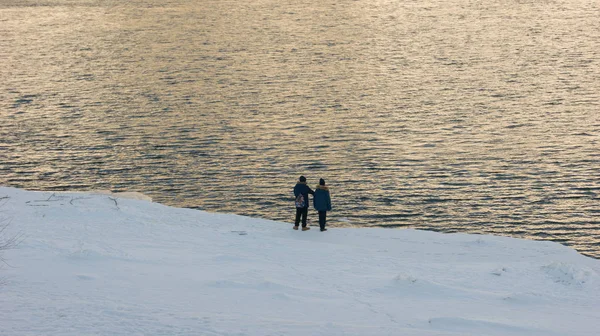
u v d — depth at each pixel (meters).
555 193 157.25
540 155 191.12
